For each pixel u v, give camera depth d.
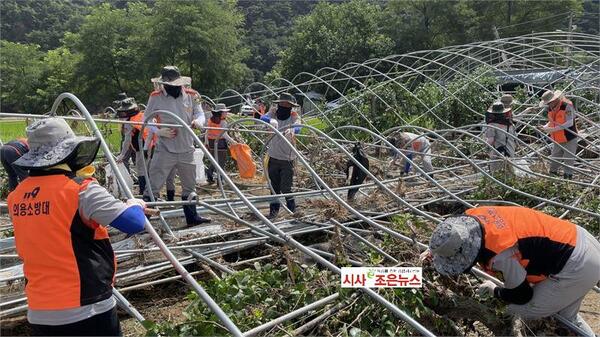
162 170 6.09
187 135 6.14
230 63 43.81
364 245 5.37
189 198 6.12
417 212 5.94
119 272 4.95
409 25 44.84
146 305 5.01
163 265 5.05
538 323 4.07
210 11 42.72
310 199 7.73
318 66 39.19
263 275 4.29
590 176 8.94
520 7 44.22
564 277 3.44
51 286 2.77
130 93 47.88
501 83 18.89
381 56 39.06
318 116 15.75
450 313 4.14
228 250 5.59
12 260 5.23
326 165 9.48
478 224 3.46
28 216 2.80
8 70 53.12
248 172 7.38
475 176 9.07
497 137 9.20
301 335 3.70
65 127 2.96
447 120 15.82
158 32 41.88
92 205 2.78
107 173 6.85
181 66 43.91
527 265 3.47
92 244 2.88
